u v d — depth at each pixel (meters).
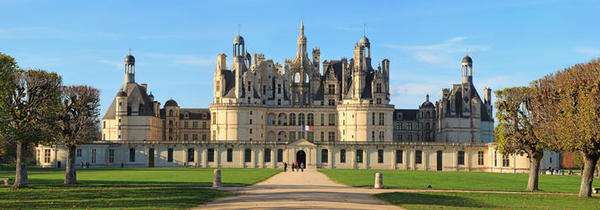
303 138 174.38
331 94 189.75
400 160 163.75
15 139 73.31
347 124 177.88
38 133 75.94
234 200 60.12
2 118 73.56
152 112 186.62
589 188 69.38
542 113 79.06
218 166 165.38
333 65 196.62
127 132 179.00
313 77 194.25
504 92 86.06
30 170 133.00
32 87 79.88
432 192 71.94
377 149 164.00
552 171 143.50
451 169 161.25
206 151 165.75
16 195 62.84
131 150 165.38
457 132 184.88
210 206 54.88
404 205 57.25
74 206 53.84
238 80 177.75
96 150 160.88
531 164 81.81
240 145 165.50
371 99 179.00
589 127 67.50
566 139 70.75
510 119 85.12
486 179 107.56
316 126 185.12
